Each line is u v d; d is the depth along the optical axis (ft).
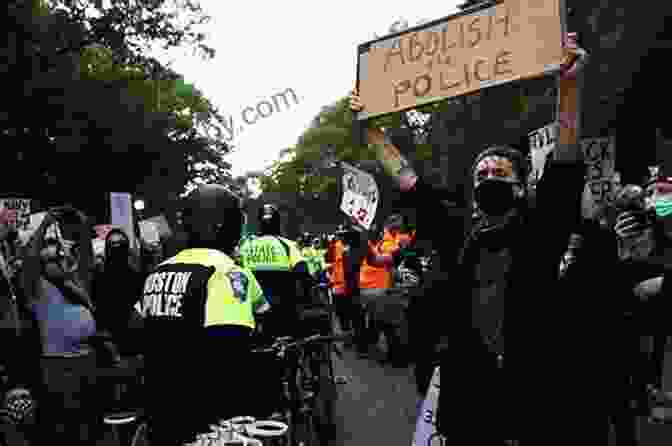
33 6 90.17
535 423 11.14
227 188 13.16
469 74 13.06
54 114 96.07
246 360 12.21
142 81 128.36
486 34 12.85
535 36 12.28
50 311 21.13
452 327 12.07
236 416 12.14
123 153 111.24
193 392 11.90
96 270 25.49
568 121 11.15
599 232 14.84
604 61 60.08
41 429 20.70
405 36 13.80
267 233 23.35
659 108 55.16
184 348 11.91
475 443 11.54
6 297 19.62
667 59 53.31
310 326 24.03
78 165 107.45
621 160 57.72
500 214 11.97
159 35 107.24
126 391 21.06
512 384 11.22
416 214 13.42
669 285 18.38
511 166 12.04
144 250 51.44
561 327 11.29
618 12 60.54
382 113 14.06
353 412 29.58
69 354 21.08
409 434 25.80
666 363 19.30
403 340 39.09
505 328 11.29
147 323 12.27
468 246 11.99
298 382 21.91
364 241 43.98
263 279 22.66
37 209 99.81
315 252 52.85
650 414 20.27
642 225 19.84
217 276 12.10
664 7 55.06
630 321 18.78
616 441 18.28
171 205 141.28
